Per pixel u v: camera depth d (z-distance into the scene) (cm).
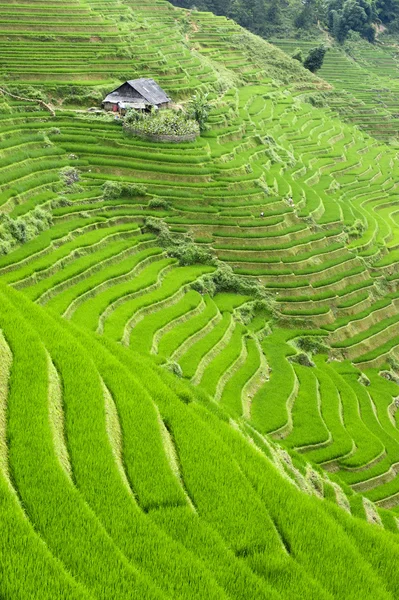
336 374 4528
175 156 6028
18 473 1645
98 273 4306
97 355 2430
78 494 1628
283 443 3506
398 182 8662
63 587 1291
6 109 6012
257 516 1842
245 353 4238
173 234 5225
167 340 3912
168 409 2278
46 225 4594
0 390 1936
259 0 14625
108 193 5284
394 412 4453
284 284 5231
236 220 5641
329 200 6938
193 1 14100
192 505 1850
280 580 1653
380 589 1747
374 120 11338
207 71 9000
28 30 7475
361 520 2216
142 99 6750
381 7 17312
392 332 5462
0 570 1299
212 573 1567
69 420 1962
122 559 1453
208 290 4828
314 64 12212
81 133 5975
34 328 2366
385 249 6562
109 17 9162
